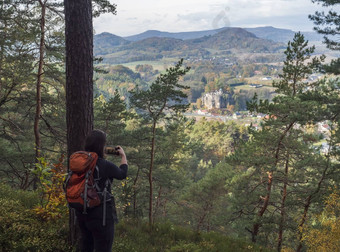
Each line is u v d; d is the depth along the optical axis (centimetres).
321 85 1512
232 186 2189
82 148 449
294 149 1773
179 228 833
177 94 1945
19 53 1399
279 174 1891
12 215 550
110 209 312
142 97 1956
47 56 1534
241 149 1953
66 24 442
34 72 1555
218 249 714
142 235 710
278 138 1759
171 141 2727
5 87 1481
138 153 2461
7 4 1367
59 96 1719
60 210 552
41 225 537
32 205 675
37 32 1370
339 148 1628
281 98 1606
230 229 3209
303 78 1784
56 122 1889
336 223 1194
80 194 292
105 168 308
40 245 457
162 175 2788
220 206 3241
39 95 1631
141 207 2688
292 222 1819
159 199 3281
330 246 1172
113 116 2411
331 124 1561
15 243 445
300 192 1761
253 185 2075
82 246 335
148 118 2106
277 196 1980
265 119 1788
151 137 2189
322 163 1639
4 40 1298
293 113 1512
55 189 550
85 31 441
